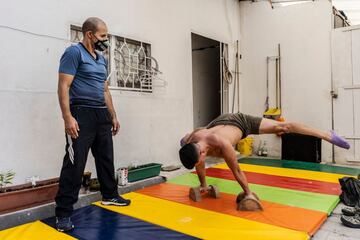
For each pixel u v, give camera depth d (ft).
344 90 16.78
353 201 9.29
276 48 18.98
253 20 19.83
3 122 9.02
